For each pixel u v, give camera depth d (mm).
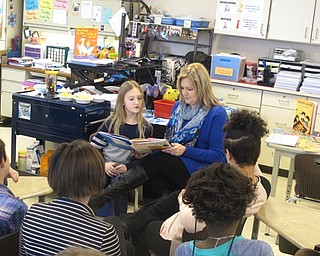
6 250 1901
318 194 3689
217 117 3137
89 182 1822
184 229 2295
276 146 3850
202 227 2070
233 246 1599
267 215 2471
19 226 2039
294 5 5438
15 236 1924
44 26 6695
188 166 3107
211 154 3104
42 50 6645
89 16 6352
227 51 6234
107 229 1794
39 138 4152
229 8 5727
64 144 1905
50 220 1766
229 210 1566
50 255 1756
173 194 2791
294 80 5426
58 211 1778
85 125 3930
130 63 4637
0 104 6652
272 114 5543
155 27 5910
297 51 5746
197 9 6262
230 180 1619
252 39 6074
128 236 2551
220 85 5738
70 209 1781
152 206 2734
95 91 4359
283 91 5430
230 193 1581
